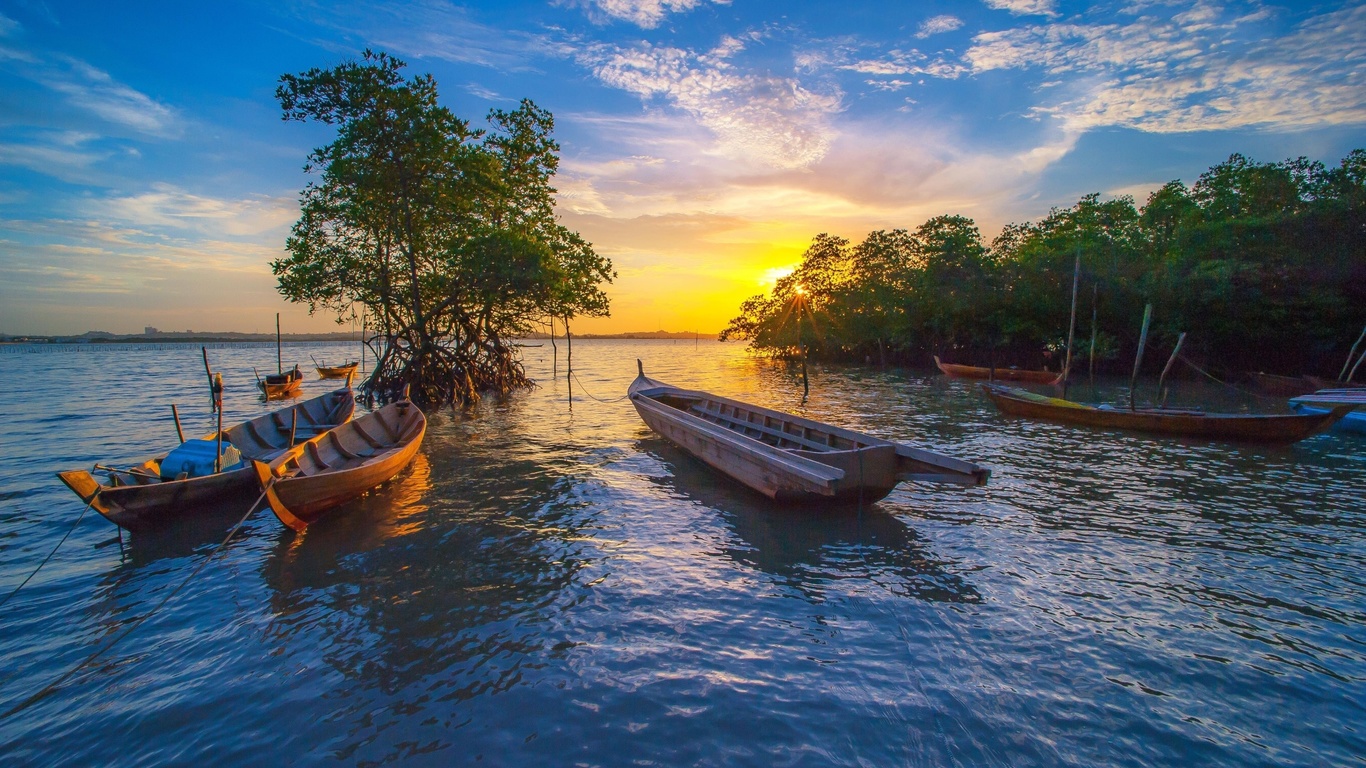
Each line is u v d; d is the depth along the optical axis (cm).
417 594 599
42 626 543
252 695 442
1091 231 3241
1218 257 2769
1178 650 488
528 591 604
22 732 407
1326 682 446
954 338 3803
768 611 556
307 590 609
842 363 4816
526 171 2542
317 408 1434
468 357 2444
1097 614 547
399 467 999
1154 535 747
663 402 1541
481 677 459
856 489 783
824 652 486
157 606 578
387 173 2088
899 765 365
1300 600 573
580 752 378
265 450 1073
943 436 1435
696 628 527
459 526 798
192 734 402
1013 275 3403
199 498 789
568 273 2389
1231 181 3161
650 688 440
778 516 831
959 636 509
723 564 666
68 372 4038
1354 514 826
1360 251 2450
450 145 2105
